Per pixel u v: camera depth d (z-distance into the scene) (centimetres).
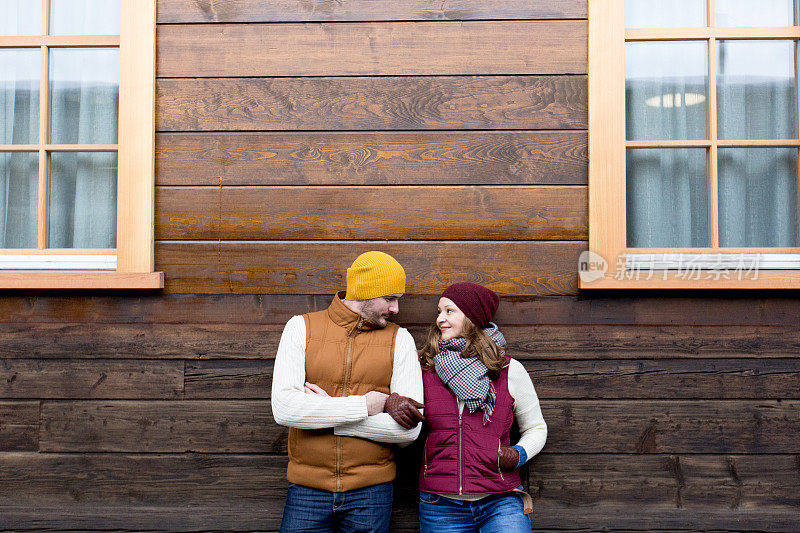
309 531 190
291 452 196
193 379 227
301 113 230
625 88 235
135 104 229
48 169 241
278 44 232
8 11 242
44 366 228
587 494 222
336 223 228
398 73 230
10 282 225
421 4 231
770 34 232
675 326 225
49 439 227
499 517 188
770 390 222
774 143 231
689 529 220
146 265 226
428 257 227
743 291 224
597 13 228
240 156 230
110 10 241
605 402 224
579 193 227
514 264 226
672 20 236
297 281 228
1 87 243
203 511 224
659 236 234
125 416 227
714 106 232
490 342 198
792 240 234
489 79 229
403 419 184
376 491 190
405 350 196
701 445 222
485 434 191
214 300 229
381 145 229
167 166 230
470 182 228
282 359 192
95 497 225
